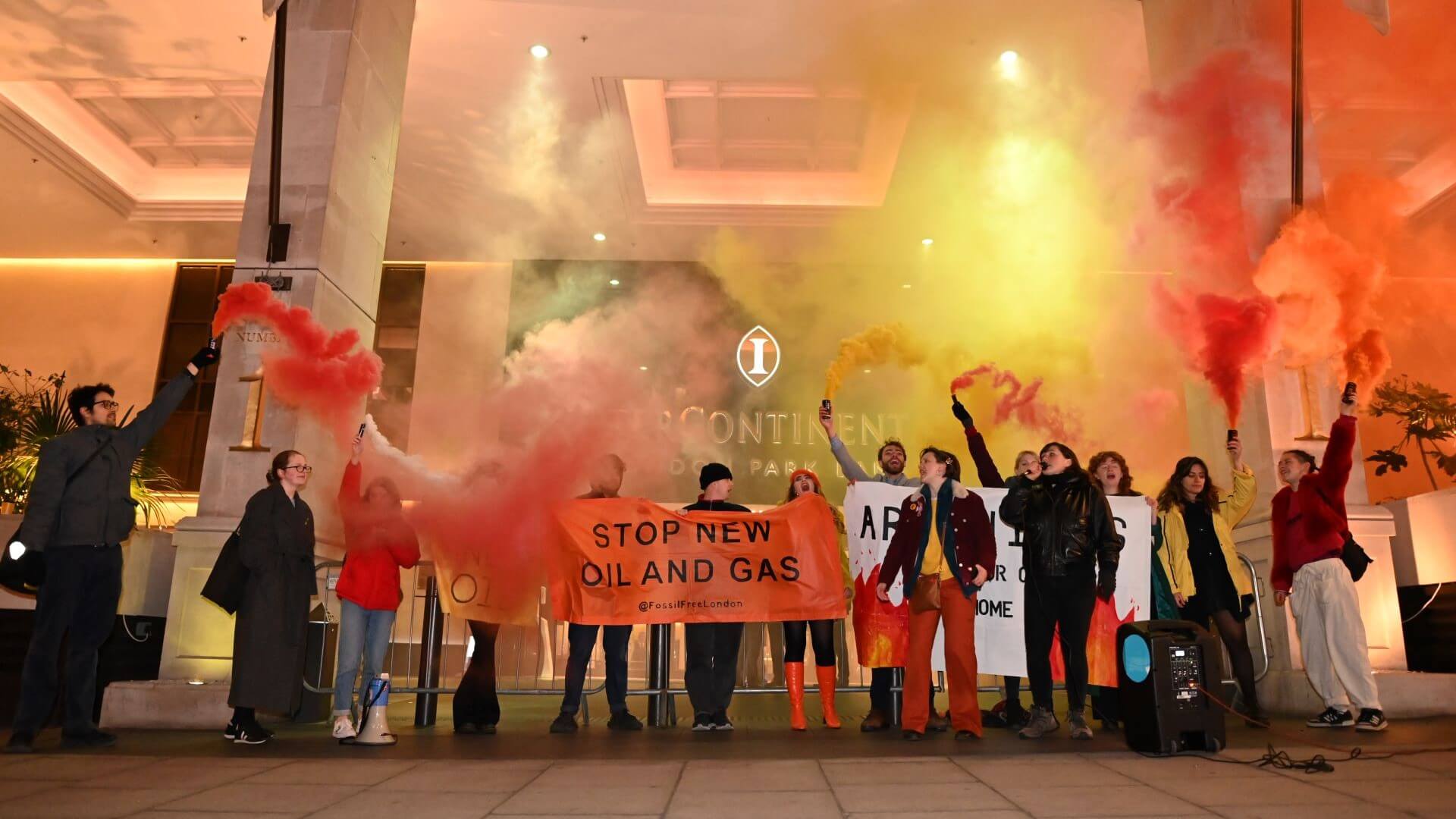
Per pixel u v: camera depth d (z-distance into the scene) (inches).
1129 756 163.6
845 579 259.1
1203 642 169.8
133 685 228.1
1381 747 173.2
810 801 124.5
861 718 252.2
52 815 115.5
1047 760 160.2
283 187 282.0
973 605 198.5
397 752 177.9
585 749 182.2
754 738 202.1
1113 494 234.4
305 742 195.8
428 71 433.1
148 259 652.1
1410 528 298.4
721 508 234.1
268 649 192.1
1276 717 235.8
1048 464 202.4
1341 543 209.6
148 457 473.4
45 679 178.4
